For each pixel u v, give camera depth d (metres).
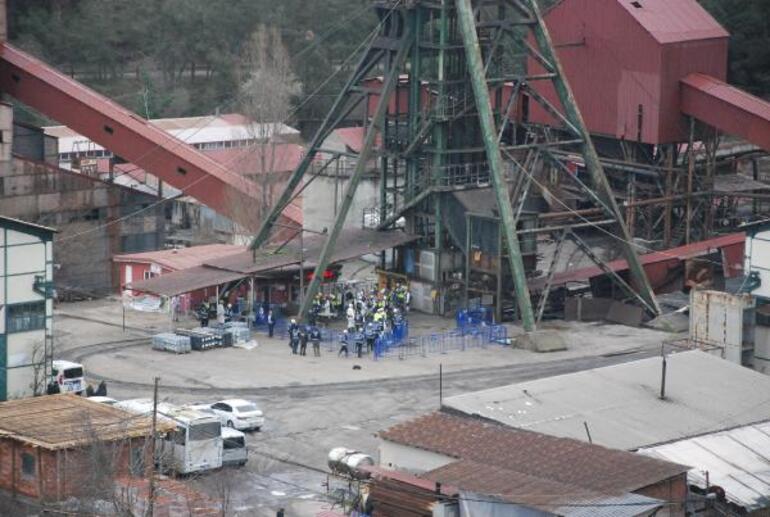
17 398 96.75
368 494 78.19
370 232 133.88
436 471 76.75
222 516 76.12
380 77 172.38
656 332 123.56
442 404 89.31
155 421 78.38
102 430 83.06
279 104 185.62
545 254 148.12
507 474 75.75
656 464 77.56
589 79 155.75
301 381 107.69
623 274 130.88
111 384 105.88
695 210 153.38
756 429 88.38
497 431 82.75
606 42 153.88
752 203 170.12
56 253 138.50
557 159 133.25
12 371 99.38
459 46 127.88
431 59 134.50
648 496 74.25
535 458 78.56
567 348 117.81
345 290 130.50
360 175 126.25
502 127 127.12
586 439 84.75
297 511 81.81
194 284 121.69
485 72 125.94
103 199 142.00
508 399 89.75
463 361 113.81
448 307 129.62
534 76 130.50
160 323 125.50
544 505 71.12
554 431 85.50
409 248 132.38
